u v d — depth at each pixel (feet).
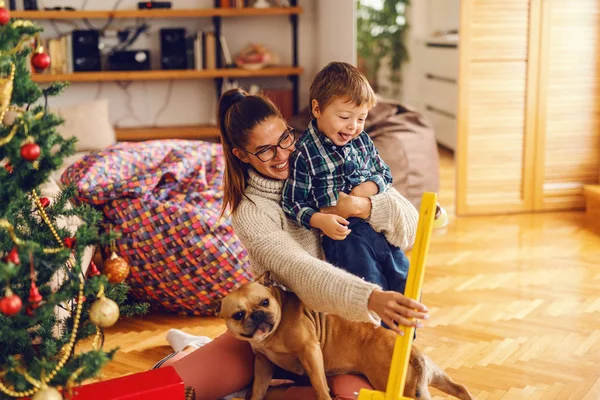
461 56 15.25
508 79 15.47
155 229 9.73
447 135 23.81
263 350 6.07
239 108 5.95
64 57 19.03
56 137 5.29
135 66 19.53
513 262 12.68
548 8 15.26
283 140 5.98
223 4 19.58
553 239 14.03
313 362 5.79
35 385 5.08
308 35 20.80
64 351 5.49
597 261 12.66
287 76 21.06
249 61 19.75
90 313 5.31
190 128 19.94
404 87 27.66
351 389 6.07
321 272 5.55
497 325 9.91
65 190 6.06
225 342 6.88
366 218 6.24
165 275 9.95
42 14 18.52
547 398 7.84
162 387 5.54
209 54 19.62
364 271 6.15
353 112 5.95
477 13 15.14
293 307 5.90
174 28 19.63
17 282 5.36
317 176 6.12
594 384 8.14
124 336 9.80
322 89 5.97
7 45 5.12
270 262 5.84
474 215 15.96
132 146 11.33
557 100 15.71
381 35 27.25
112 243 5.55
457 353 9.02
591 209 15.01
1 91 4.95
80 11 18.67
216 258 9.71
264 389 6.38
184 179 10.45
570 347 9.16
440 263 12.71
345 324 6.13
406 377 5.80
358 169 6.28
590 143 16.01
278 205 6.18
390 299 5.23
